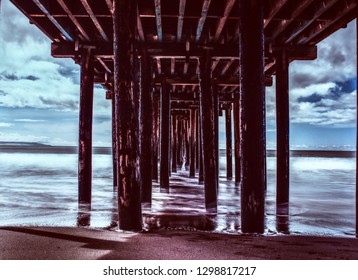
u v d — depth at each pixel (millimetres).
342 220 7891
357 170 5391
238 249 4297
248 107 5062
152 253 4059
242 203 5238
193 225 6715
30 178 18266
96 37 8258
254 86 5039
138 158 5324
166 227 6434
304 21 7230
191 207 9039
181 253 4078
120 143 5262
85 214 7680
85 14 6895
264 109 5344
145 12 6820
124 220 5297
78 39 8094
